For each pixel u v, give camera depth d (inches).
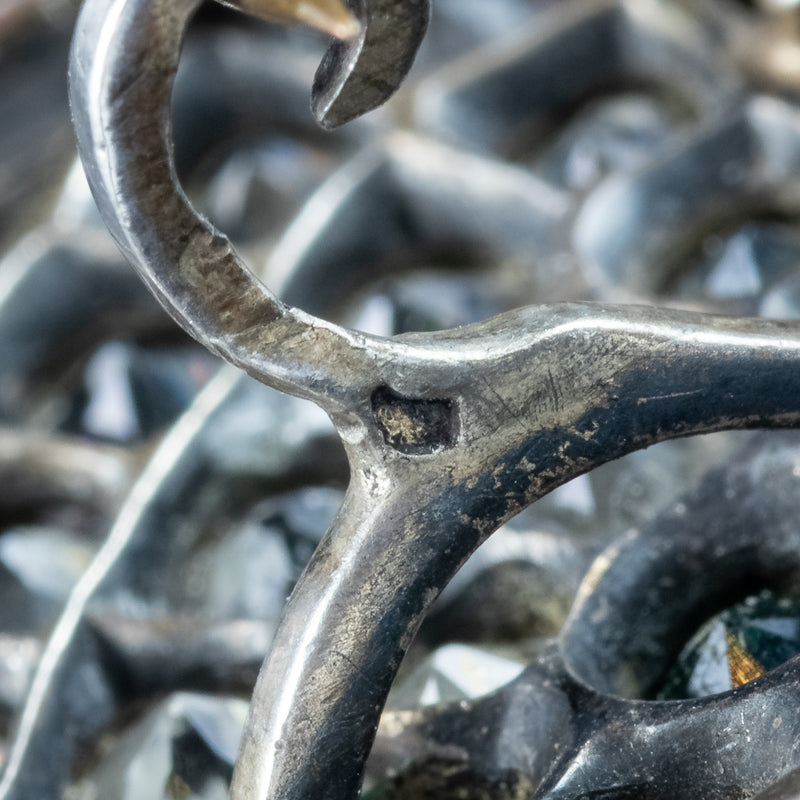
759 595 1.8
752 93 3.1
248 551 2.4
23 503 2.8
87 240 3.2
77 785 2.1
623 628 1.8
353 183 3.0
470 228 3.0
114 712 2.2
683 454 2.3
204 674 2.2
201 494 2.5
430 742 1.8
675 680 1.8
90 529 2.7
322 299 3.0
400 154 3.1
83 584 2.3
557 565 2.2
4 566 2.6
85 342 3.2
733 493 1.8
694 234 2.9
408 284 3.0
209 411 2.5
